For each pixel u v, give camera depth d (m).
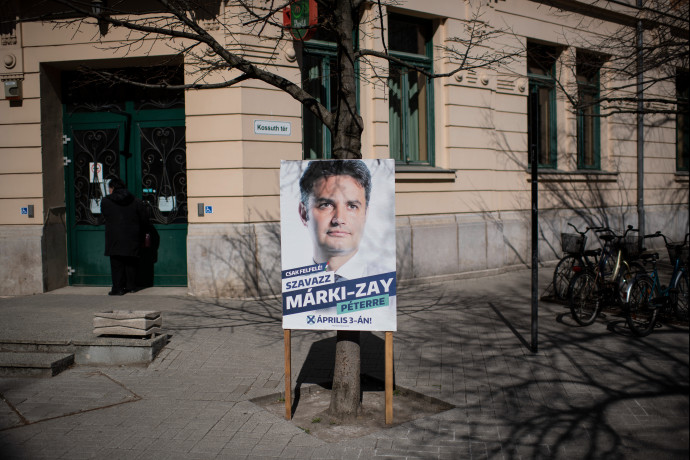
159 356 6.58
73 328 7.10
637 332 7.51
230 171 9.21
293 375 6.14
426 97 11.70
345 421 5.05
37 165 9.79
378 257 4.84
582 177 14.08
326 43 10.38
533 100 6.66
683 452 4.41
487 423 4.96
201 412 5.22
